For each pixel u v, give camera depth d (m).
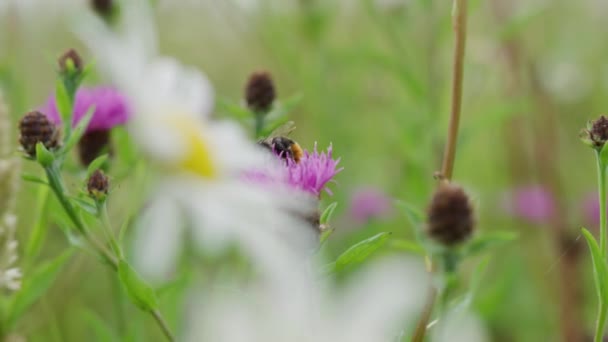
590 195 0.87
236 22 0.99
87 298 0.70
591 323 0.75
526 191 0.85
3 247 0.52
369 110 0.97
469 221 0.45
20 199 0.64
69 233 0.53
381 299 0.38
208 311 0.38
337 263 0.48
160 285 0.57
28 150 0.52
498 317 0.71
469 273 0.68
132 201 0.60
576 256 0.75
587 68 1.09
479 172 0.99
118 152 0.64
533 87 0.93
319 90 0.88
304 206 0.47
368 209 0.83
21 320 0.63
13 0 0.87
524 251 0.81
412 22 0.85
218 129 0.45
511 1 0.93
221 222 0.44
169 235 0.45
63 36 0.95
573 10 1.13
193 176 0.44
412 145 0.78
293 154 0.56
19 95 0.70
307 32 0.89
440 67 0.83
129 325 0.62
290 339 0.38
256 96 0.62
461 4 0.54
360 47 0.82
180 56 1.05
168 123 0.44
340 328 0.38
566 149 1.03
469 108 0.91
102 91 0.61
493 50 0.91
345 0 1.07
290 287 0.39
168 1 1.06
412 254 0.57
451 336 0.46
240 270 0.54
